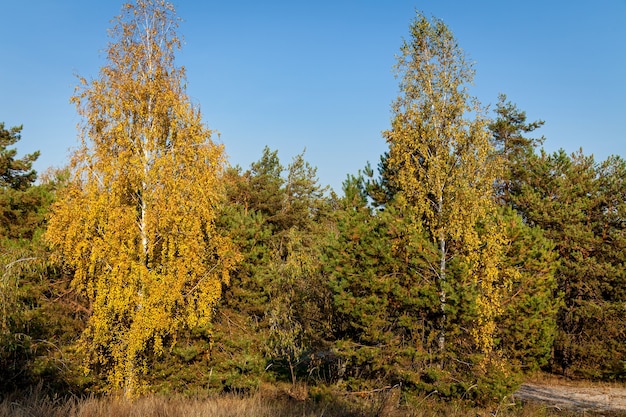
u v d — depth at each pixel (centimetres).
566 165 2648
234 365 1533
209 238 1443
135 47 1366
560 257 2406
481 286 1297
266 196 2697
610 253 2325
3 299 1116
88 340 1350
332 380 1605
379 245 1344
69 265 1358
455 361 1310
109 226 1234
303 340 1714
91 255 1223
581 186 2541
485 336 1237
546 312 1778
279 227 2712
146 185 1323
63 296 1464
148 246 1345
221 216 1752
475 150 1366
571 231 2355
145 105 1366
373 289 1328
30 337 1229
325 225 2922
